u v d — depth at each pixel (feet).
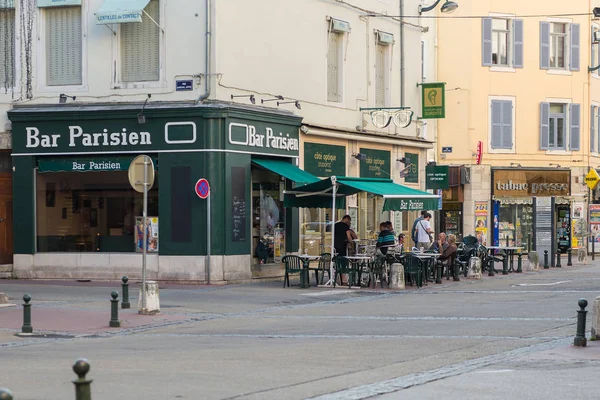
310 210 108.99
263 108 99.60
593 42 172.76
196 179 93.04
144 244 69.36
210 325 64.59
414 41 131.54
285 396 36.96
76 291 85.81
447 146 163.22
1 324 63.77
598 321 53.31
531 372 42.93
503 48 165.17
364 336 57.52
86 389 25.46
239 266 95.81
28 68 98.48
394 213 126.72
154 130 94.07
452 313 70.23
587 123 170.19
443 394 37.47
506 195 162.40
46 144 97.04
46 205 97.91
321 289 90.99
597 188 171.63
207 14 93.50
